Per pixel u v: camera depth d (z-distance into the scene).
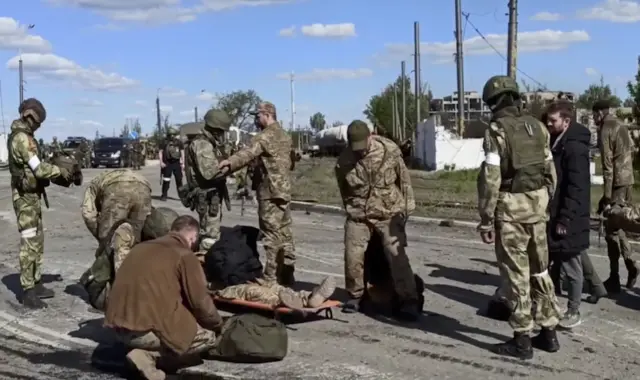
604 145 8.91
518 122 6.20
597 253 11.41
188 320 5.84
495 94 6.22
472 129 41.56
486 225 6.23
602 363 6.32
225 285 7.53
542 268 6.42
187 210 18.78
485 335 7.14
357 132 7.48
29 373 6.21
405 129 59.88
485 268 10.41
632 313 7.94
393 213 7.62
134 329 5.66
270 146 8.34
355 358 6.42
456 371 6.09
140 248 5.88
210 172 8.09
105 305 7.04
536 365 6.25
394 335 7.12
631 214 8.41
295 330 7.29
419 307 7.75
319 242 12.96
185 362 6.25
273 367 6.17
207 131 8.36
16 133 8.12
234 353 6.21
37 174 8.10
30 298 8.31
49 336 7.23
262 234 8.55
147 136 85.56
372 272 8.14
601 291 8.22
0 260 11.40
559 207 7.14
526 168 6.13
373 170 7.56
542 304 6.52
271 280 8.40
